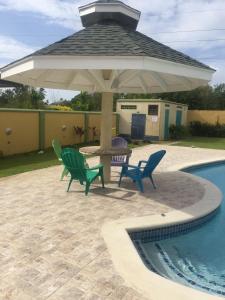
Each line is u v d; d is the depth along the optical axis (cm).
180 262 527
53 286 386
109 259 456
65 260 452
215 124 3344
